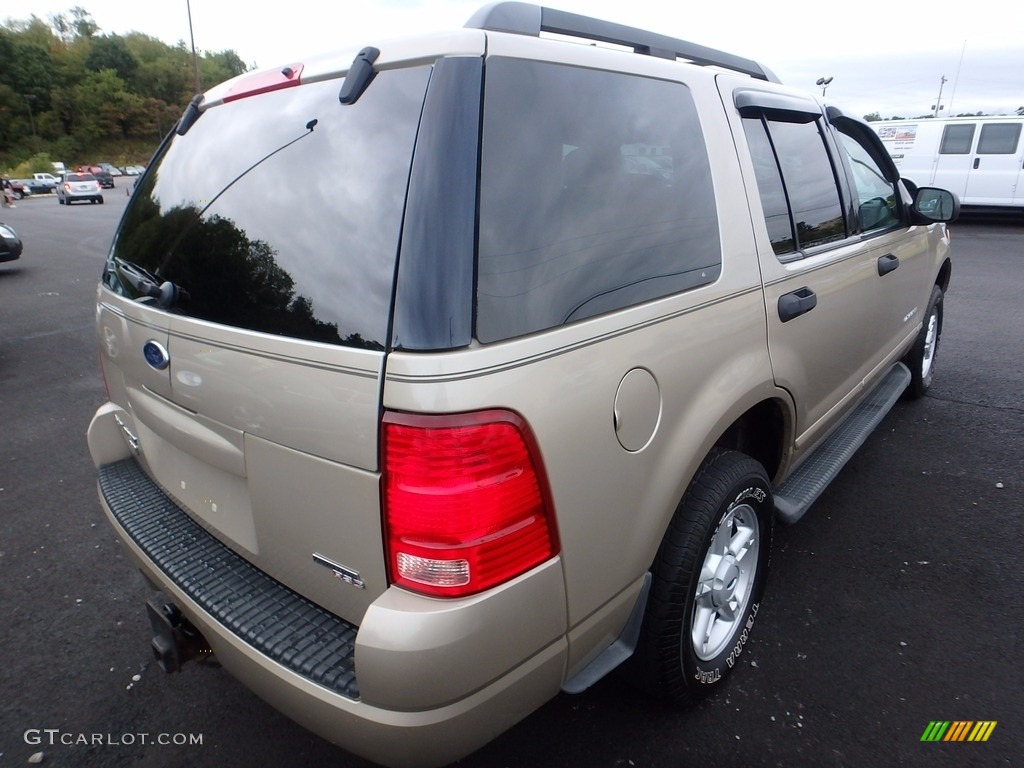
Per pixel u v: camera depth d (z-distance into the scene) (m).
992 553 3.07
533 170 1.58
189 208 2.01
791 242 2.51
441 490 1.36
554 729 2.21
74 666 2.57
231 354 1.65
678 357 1.85
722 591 2.22
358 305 1.45
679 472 1.86
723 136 2.23
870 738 2.14
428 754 1.47
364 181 1.54
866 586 2.87
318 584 1.65
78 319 8.41
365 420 1.40
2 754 2.18
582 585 1.65
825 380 2.82
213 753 2.19
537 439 1.45
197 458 1.90
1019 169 13.86
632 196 1.84
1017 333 6.62
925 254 4.07
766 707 2.27
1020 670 2.40
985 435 4.30
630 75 1.95
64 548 3.35
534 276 1.51
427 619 1.39
